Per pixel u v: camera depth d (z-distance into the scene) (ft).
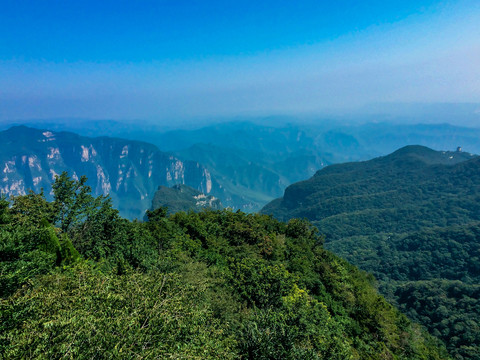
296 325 64.59
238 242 179.52
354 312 137.80
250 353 53.57
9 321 34.24
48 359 26.73
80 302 37.01
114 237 112.57
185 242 143.13
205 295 64.90
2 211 89.40
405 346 135.64
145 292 43.14
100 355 28.86
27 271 58.08
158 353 33.30
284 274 99.40
